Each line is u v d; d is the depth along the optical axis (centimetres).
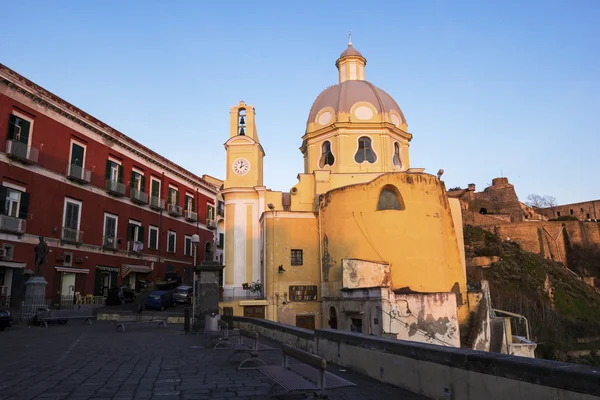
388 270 2381
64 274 2986
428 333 2047
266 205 3130
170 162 4319
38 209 2783
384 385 738
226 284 3062
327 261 2700
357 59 3769
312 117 3484
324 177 3091
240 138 3253
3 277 2550
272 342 1412
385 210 2516
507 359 499
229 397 653
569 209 9675
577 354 4344
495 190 8475
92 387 712
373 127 3278
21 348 1234
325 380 652
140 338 1531
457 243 2808
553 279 5744
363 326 2144
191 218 4644
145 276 3862
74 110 3092
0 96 2566
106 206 3406
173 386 725
